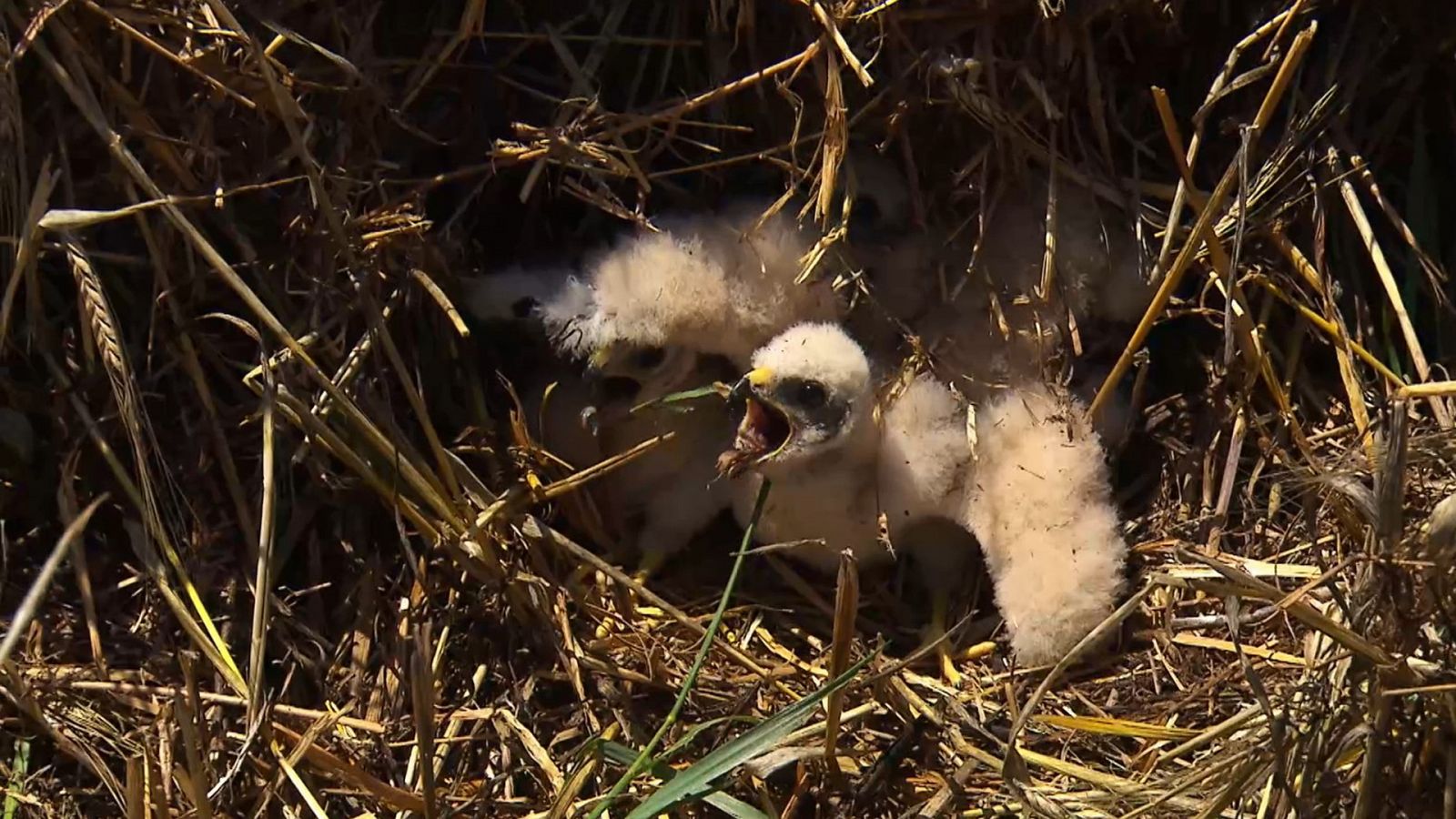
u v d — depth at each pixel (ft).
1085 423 6.82
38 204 5.57
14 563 6.25
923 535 7.11
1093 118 6.82
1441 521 4.83
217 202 5.83
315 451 6.37
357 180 6.31
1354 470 5.47
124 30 5.79
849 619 5.57
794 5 6.66
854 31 6.57
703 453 7.34
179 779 5.23
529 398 7.22
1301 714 5.36
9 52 5.68
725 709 6.26
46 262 6.31
